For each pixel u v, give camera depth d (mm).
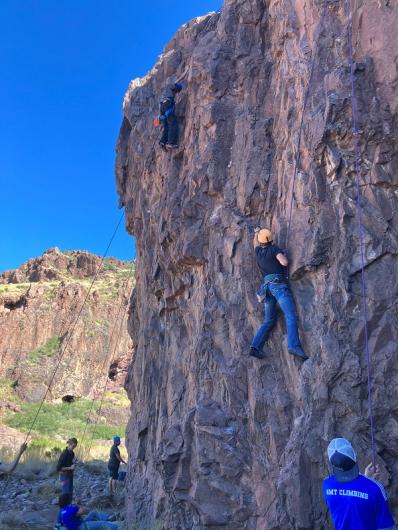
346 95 6223
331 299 5895
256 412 6531
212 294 7637
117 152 13055
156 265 9781
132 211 12281
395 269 5746
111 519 10797
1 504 12383
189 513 7234
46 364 43469
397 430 5312
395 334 5551
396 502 5152
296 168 6652
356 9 6660
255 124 7816
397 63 6090
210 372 7363
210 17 10805
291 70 7375
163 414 9055
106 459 20438
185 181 8781
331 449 3965
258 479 6355
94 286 51969
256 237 6973
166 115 9383
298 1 7566
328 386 5605
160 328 10227
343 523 3703
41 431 31594
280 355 6570
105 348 45375
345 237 5980
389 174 5969
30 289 50938
